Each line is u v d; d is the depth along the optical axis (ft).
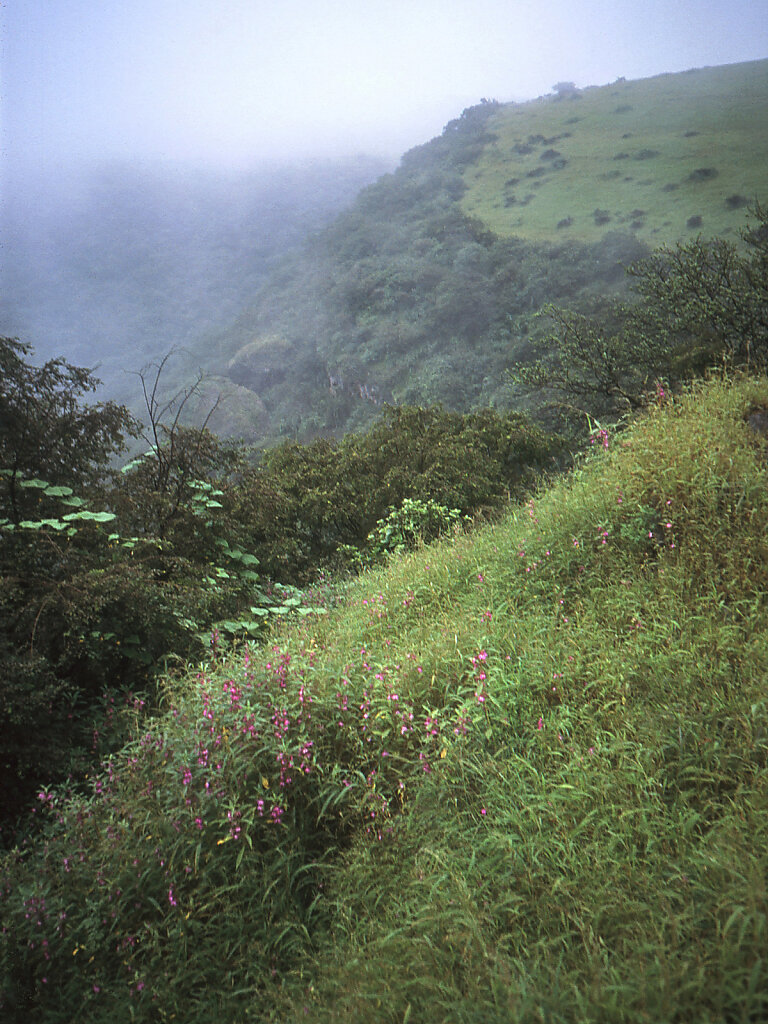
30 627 13.28
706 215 226.58
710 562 11.93
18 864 9.29
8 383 17.92
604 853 7.47
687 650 10.27
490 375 186.70
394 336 244.42
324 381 283.79
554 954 6.77
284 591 21.42
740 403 16.17
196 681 11.97
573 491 16.40
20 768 11.16
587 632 11.38
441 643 11.99
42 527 16.28
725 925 6.08
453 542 19.60
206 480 22.63
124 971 7.86
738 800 7.72
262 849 8.95
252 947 7.86
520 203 326.03
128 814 9.34
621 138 368.89
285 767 9.39
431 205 368.07
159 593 15.07
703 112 369.09
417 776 9.29
